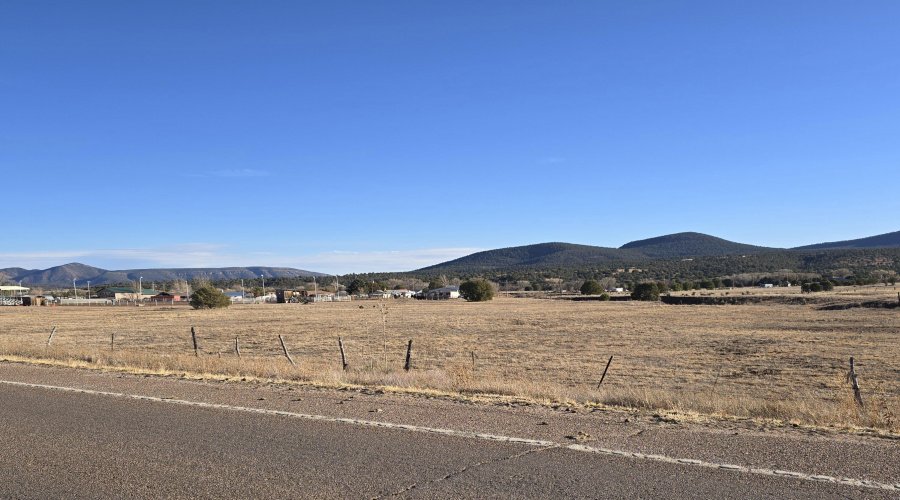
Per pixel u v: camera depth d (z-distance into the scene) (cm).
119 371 1573
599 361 2647
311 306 11181
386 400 1088
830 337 3641
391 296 16762
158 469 677
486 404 1046
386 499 575
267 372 1512
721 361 2616
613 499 561
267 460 704
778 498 556
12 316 8088
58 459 721
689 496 565
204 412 985
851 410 943
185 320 6794
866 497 554
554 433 816
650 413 961
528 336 4141
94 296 18038
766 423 878
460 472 650
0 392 1210
